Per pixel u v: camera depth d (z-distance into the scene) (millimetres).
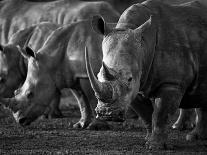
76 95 30062
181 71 22422
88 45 28359
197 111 25406
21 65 32906
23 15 41031
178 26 22984
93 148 23094
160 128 22484
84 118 29688
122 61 20266
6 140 25250
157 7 23359
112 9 37625
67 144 24156
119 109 19750
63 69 28875
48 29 33750
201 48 23125
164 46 22359
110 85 19656
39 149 23031
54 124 30875
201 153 21703
